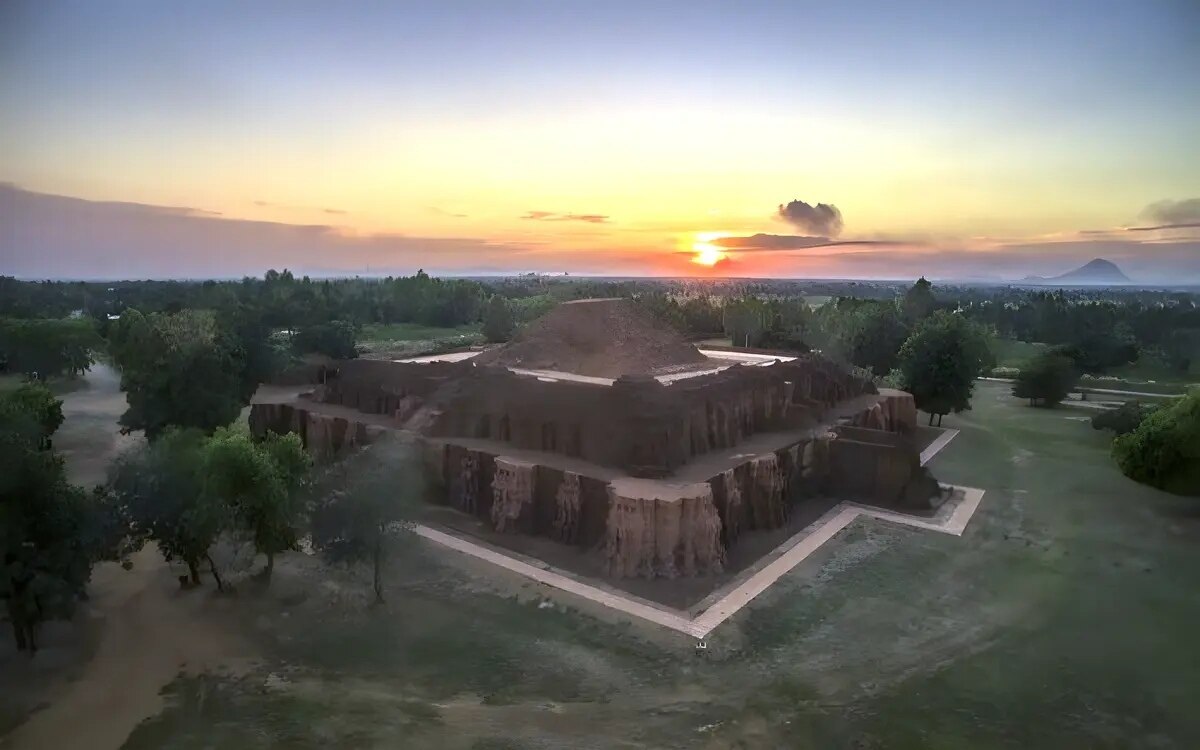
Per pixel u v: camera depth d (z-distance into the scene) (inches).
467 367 2591.0
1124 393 4239.7
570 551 1865.2
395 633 1453.0
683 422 2059.5
